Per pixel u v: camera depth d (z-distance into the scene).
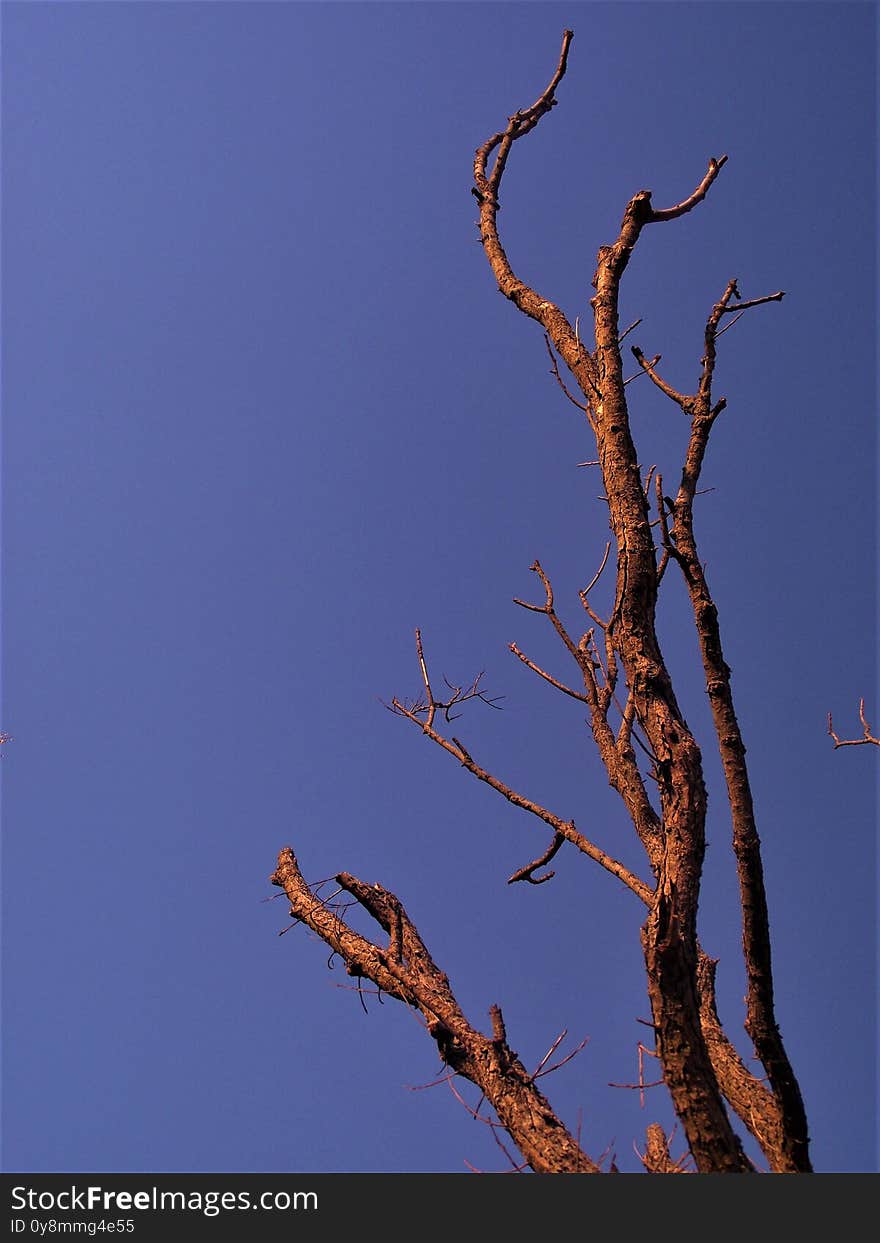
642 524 3.73
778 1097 3.50
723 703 3.62
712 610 3.67
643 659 3.64
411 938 5.03
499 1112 3.95
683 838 3.37
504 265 4.88
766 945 3.46
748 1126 4.14
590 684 5.38
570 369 4.26
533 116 5.45
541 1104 3.93
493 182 5.26
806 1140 3.54
